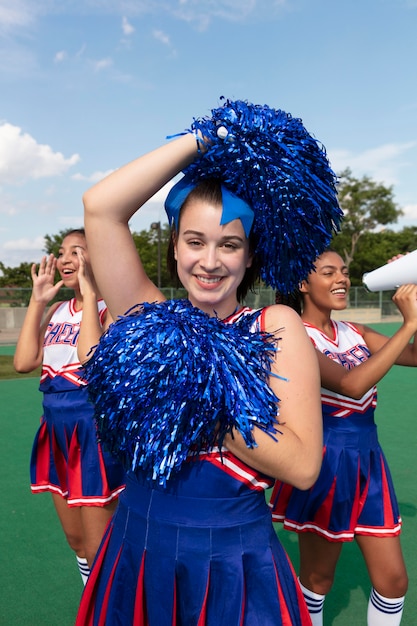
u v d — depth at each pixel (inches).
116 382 46.4
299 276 53.8
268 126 48.0
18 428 236.8
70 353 100.3
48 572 117.9
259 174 47.4
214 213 49.3
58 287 106.9
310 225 50.1
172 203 52.4
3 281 1478.8
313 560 89.3
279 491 91.3
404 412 268.5
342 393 77.5
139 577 50.0
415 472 178.1
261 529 50.4
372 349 95.3
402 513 146.5
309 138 49.1
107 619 51.0
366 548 84.4
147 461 47.4
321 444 48.3
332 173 50.9
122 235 54.2
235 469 48.9
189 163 51.2
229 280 51.4
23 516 147.1
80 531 103.0
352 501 84.1
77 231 109.9
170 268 60.6
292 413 47.6
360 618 101.6
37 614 102.3
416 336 94.3
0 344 665.0
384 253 1766.7
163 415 44.5
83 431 96.7
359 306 1130.7
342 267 91.6
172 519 49.3
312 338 90.9
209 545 48.4
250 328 50.4
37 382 355.3
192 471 49.0
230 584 48.1
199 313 47.8
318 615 91.7
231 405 44.0
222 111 48.8
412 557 122.4
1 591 110.3
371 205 1759.4
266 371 47.4
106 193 52.4
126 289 55.8
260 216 49.9
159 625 49.4
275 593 49.0
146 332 46.5
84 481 96.6
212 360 44.4
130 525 52.0
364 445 86.0
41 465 104.6
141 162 51.5
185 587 48.8
